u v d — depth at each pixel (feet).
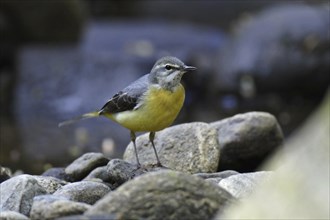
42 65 69.10
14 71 69.62
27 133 56.65
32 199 25.96
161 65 31.24
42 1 67.82
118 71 68.59
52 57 69.82
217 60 69.15
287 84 65.72
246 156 36.60
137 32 82.53
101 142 53.57
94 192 26.66
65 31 70.74
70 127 58.54
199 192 21.80
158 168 30.71
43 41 71.10
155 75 31.37
